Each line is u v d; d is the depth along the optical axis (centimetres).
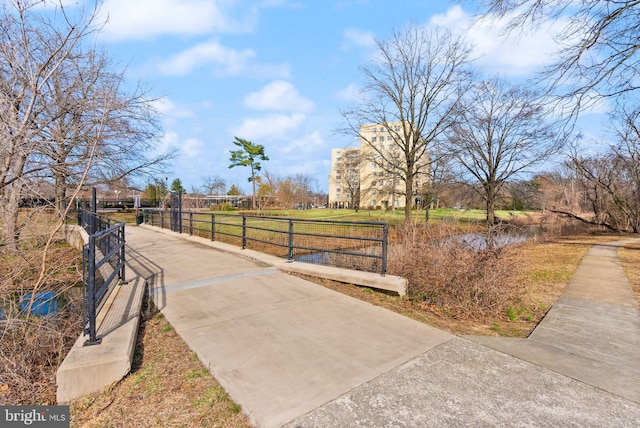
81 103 675
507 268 527
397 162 2183
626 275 797
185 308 440
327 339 353
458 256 515
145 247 981
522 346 354
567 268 893
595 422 228
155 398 253
